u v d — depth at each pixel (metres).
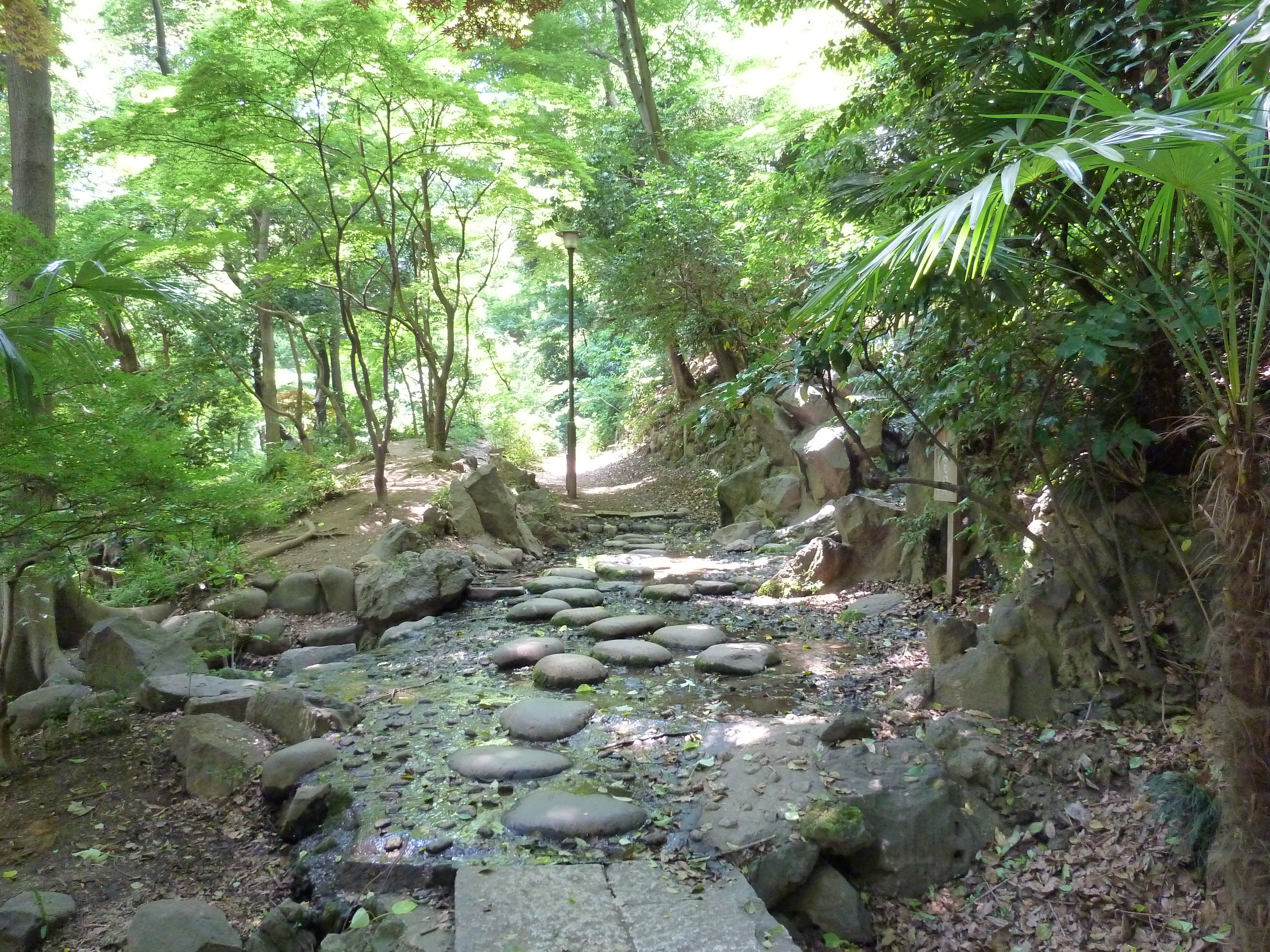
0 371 3.12
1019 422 3.92
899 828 3.35
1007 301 3.14
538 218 11.98
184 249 9.63
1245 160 1.88
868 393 6.96
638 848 3.25
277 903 3.30
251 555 8.06
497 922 2.75
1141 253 2.50
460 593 7.09
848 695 4.65
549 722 4.27
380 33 8.35
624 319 13.91
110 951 2.98
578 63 15.18
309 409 18.94
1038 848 3.35
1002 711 3.97
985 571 6.04
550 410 22.84
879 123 6.36
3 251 3.69
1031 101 3.44
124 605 7.00
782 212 8.76
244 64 8.15
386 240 10.48
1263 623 2.15
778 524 9.95
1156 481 4.02
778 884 3.12
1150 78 3.18
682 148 15.20
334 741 4.27
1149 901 3.02
